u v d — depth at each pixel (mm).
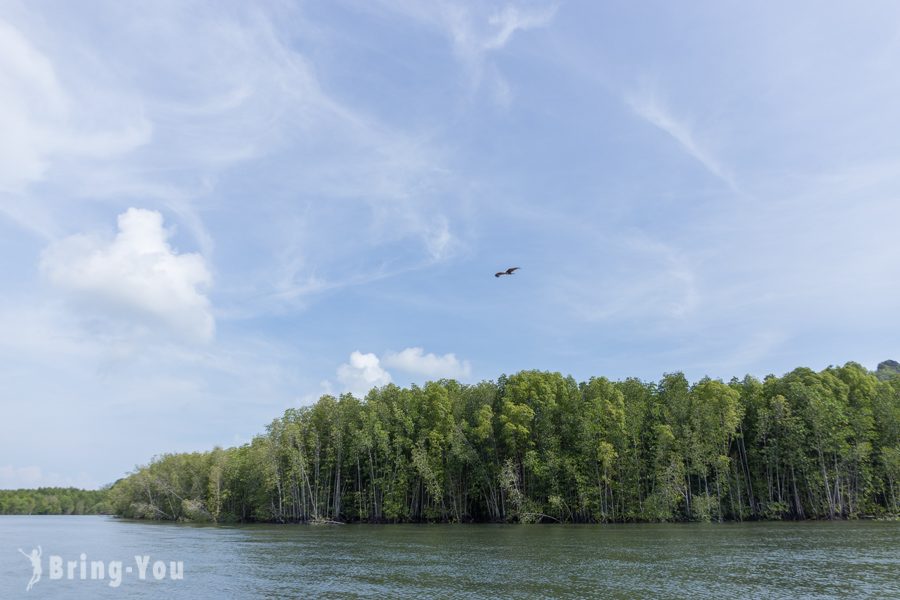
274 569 55531
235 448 166250
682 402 113562
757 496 112750
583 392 120562
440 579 47625
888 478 109062
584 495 107375
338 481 130000
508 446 118812
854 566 50750
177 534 105000
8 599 44469
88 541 91312
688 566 51781
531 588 42969
